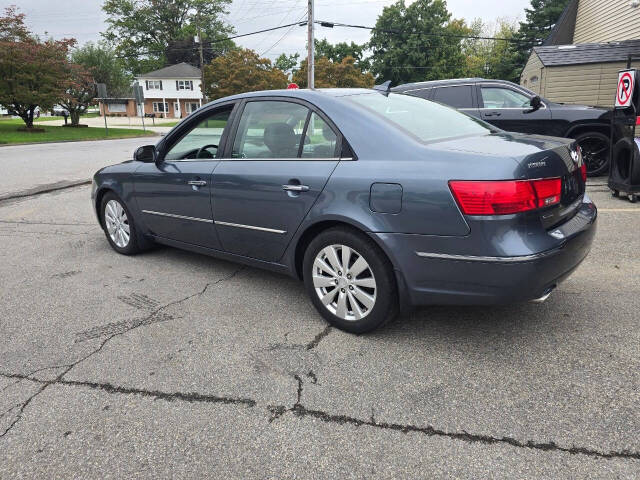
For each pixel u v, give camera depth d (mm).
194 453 2031
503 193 2363
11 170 11664
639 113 6238
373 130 2854
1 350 2934
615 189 6598
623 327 3004
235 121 3613
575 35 18969
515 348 2797
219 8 67000
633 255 4309
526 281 2412
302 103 3217
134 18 65000
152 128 38531
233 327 3186
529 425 2139
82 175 10703
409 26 49906
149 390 2480
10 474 1940
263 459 1988
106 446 2084
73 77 31844
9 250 5133
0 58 25688
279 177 3162
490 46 59469
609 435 2059
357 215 2773
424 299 2686
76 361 2785
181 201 3945
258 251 3492
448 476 1869
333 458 1984
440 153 2594
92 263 4625
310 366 2678
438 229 2518
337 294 3064
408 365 2656
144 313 3438
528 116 8086
